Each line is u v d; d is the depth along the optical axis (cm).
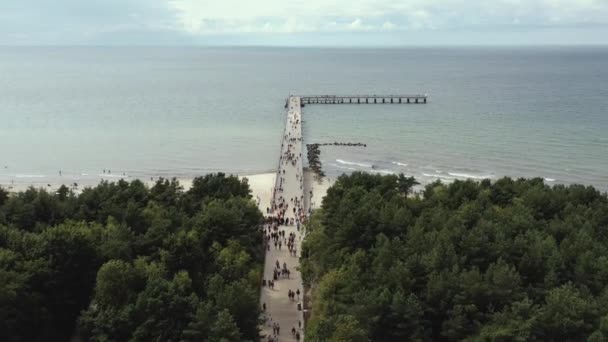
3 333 6072
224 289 6575
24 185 14812
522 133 19988
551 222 8588
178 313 6172
